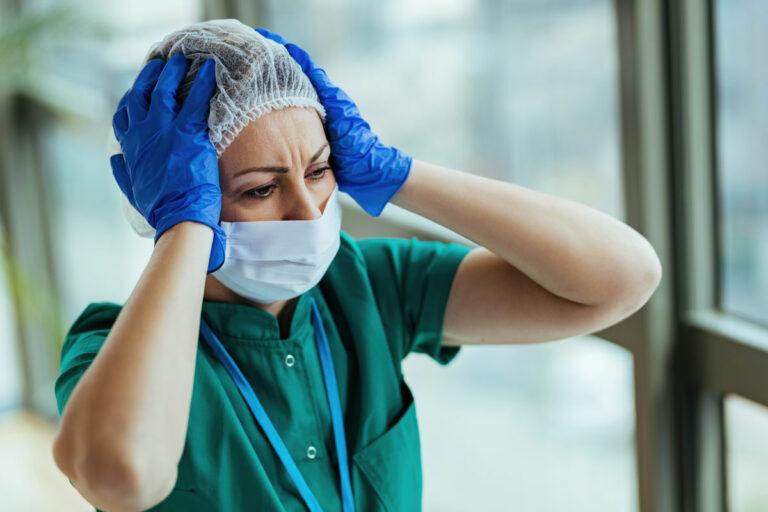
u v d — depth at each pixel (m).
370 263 1.46
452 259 1.45
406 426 1.39
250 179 1.19
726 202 2.11
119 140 1.27
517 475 2.85
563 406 2.66
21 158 4.38
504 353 2.79
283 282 1.25
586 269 1.31
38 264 4.52
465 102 2.62
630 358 2.44
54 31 3.69
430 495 3.13
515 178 2.55
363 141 1.30
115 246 4.16
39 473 4.08
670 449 2.27
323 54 3.05
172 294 1.10
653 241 2.13
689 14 2.00
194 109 1.19
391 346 1.42
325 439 1.33
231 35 1.21
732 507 2.32
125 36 3.66
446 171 1.35
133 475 1.01
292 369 1.31
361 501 1.33
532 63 2.40
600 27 2.20
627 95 2.08
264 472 1.24
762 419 2.18
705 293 2.18
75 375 1.19
